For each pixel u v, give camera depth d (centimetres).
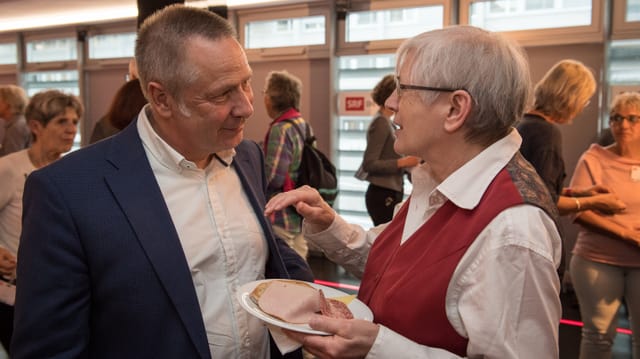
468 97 97
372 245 128
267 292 106
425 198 114
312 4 505
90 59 630
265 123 544
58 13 581
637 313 236
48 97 204
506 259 90
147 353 100
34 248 96
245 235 118
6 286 169
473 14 443
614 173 245
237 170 126
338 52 502
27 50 674
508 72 97
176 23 100
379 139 372
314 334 96
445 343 97
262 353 120
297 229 316
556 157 227
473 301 92
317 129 523
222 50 99
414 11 469
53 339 94
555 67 238
